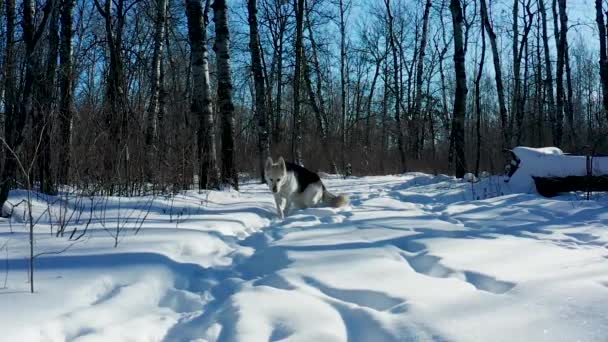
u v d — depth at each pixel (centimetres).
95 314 236
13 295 245
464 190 939
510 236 455
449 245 394
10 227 430
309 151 2030
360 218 602
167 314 256
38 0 750
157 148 830
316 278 298
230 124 980
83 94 775
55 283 270
